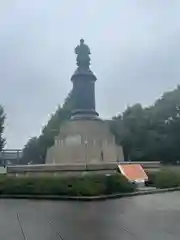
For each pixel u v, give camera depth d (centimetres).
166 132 6600
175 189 3409
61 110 7094
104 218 1568
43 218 1592
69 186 2688
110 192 2755
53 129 6956
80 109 3916
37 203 2319
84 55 4084
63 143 3800
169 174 3619
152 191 3070
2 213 1789
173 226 1320
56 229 1282
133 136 6644
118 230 1241
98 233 1184
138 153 6625
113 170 3378
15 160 9156
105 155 3759
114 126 6762
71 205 2166
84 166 3188
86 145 3691
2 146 7525
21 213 1788
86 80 4012
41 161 8444
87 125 3756
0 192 2834
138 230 1234
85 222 1452
